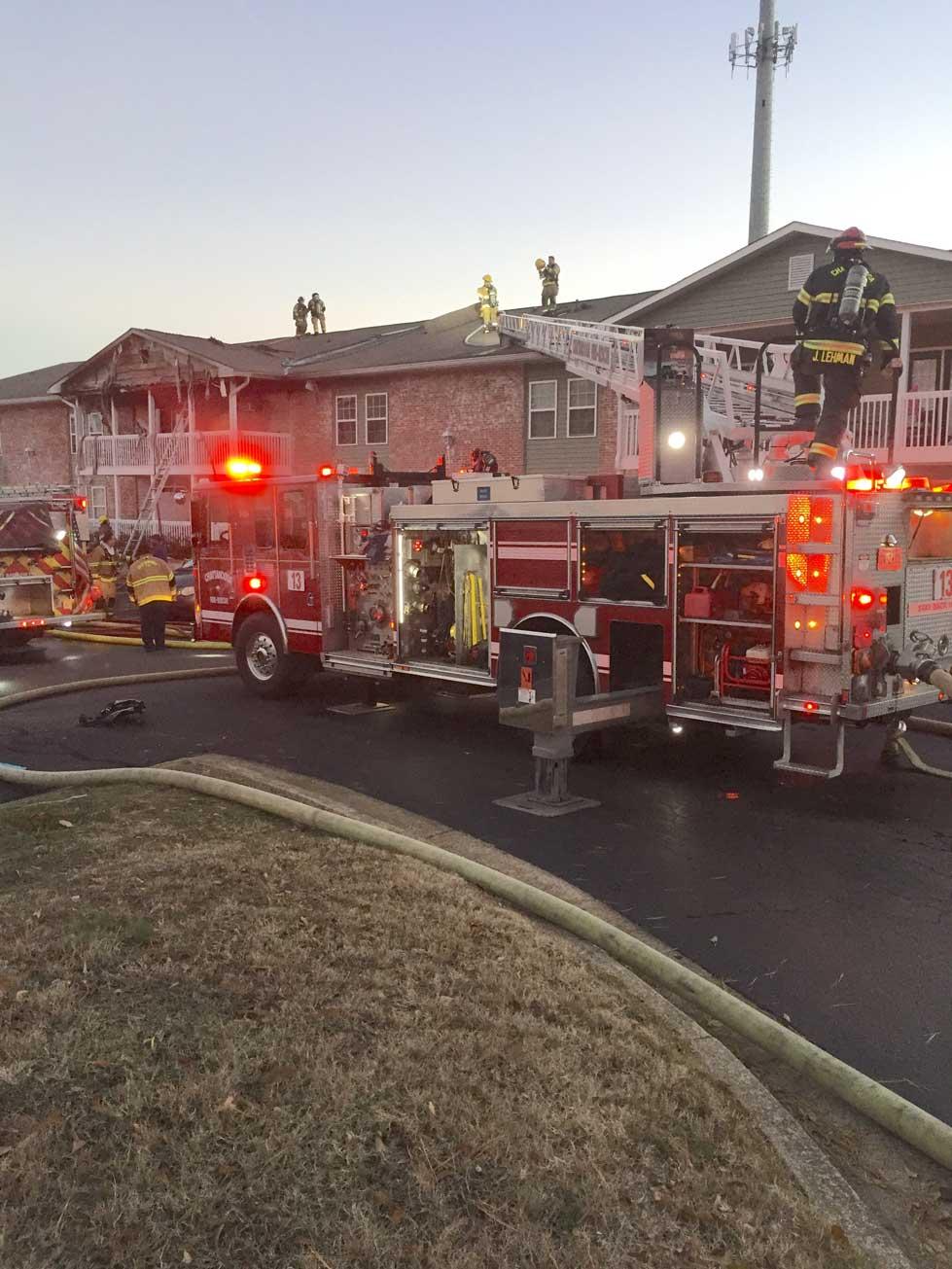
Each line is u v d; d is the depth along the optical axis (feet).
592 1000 11.85
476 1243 7.75
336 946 12.77
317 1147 8.71
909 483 20.53
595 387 70.64
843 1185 9.07
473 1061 10.16
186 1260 7.43
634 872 17.69
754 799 22.02
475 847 18.60
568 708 21.06
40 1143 8.50
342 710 31.65
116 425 96.12
